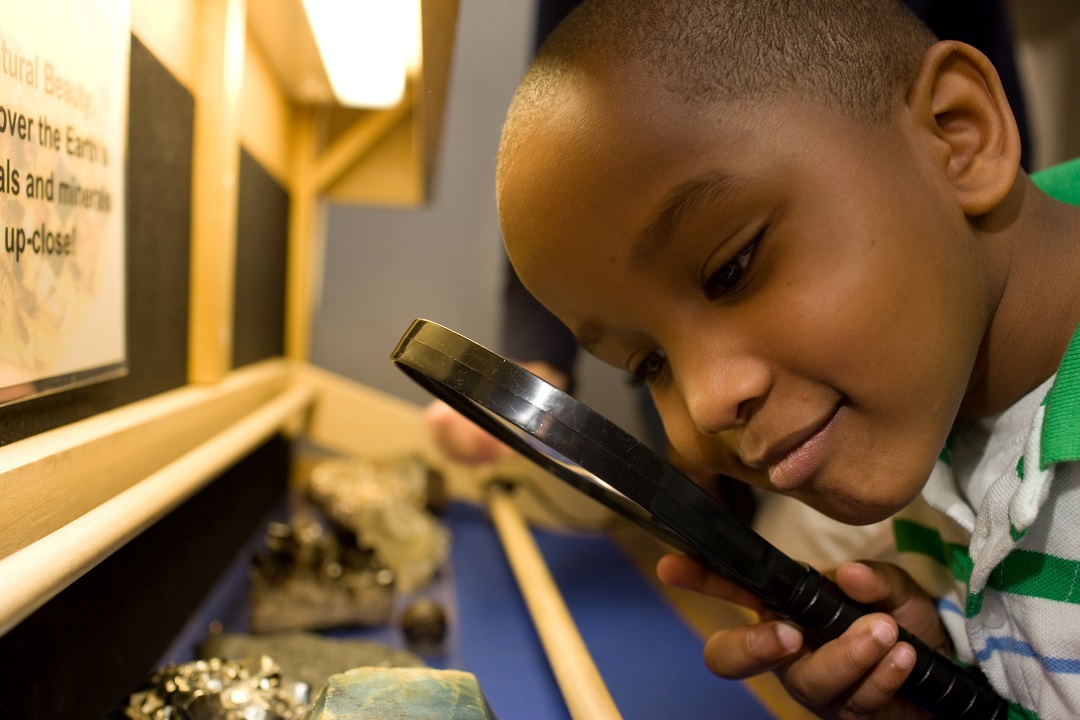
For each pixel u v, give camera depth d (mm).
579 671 637
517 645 842
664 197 477
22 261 490
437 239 1777
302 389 1385
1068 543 528
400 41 981
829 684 559
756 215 479
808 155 483
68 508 521
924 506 681
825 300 475
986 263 556
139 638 698
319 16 959
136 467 640
